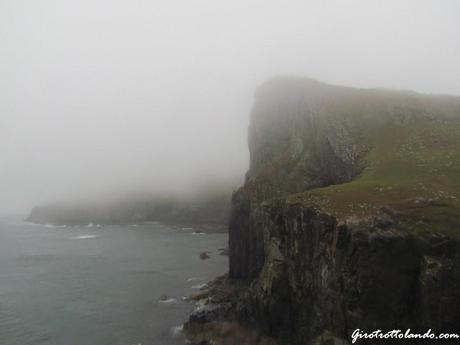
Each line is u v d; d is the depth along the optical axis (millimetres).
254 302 53844
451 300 33281
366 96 91500
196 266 111812
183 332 59594
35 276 103812
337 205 43906
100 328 64000
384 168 58531
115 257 131375
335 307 38656
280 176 84125
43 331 63469
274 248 53219
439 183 47438
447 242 35250
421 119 75688
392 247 36062
